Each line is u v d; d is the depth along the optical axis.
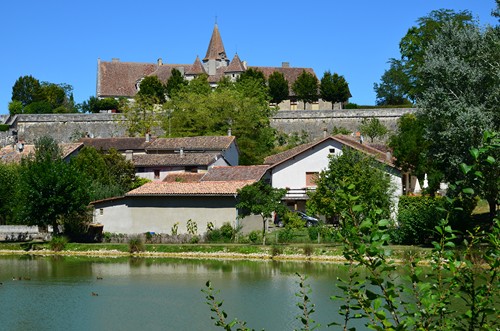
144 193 52.22
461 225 39.22
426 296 8.43
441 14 93.75
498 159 30.44
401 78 102.62
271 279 35.28
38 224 51.38
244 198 48.25
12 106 127.94
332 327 23.28
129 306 29.42
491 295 8.65
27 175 50.75
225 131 88.50
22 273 38.75
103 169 65.75
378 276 8.34
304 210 59.59
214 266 40.97
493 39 40.09
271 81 118.75
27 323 26.55
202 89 106.94
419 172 57.59
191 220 51.53
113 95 133.25
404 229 42.53
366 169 45.47
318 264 40.97
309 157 59.66
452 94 40.81
